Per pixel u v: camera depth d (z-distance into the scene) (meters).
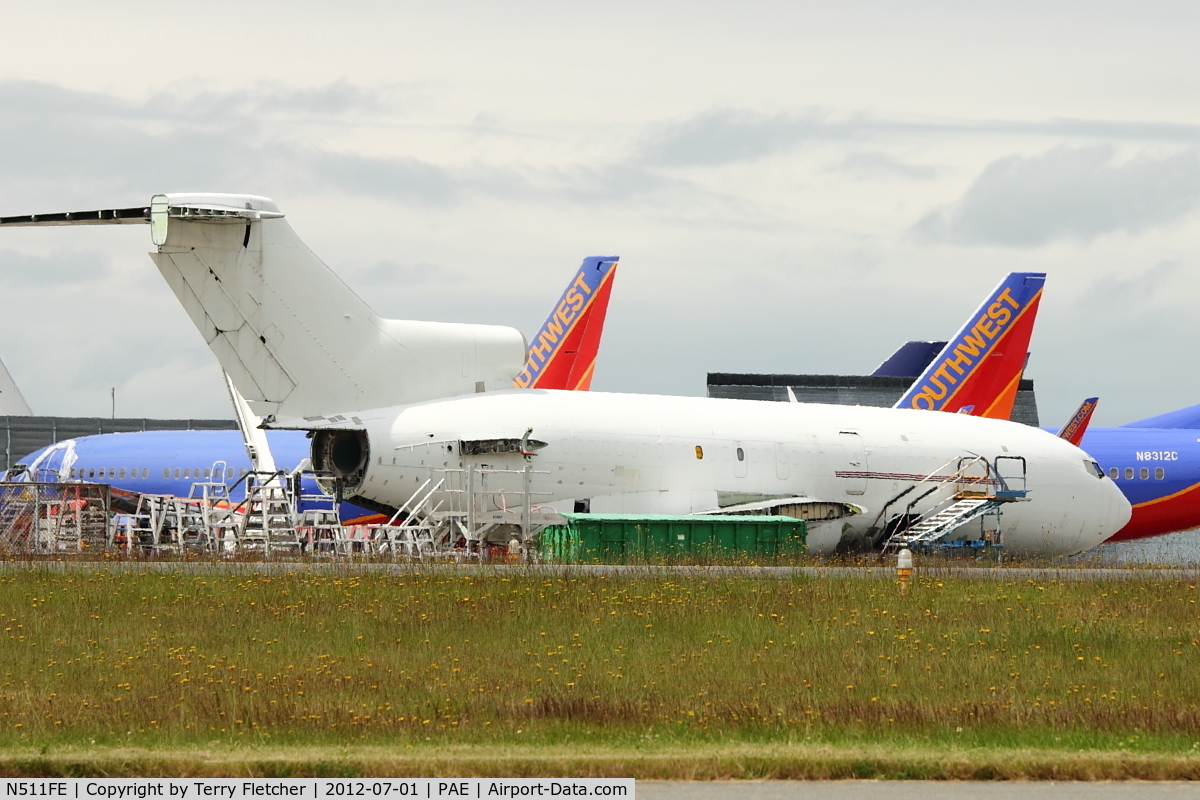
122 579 78.50
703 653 57.84
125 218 98.12
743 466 114.94
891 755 35.75
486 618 65.88
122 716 42.91
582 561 101.12
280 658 55.41
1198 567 114.12
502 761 34.62
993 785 34.03
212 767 34.44
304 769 34.25
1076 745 39.50
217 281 101.88
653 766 34.62
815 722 42.50
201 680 50.22
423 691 48.09
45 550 112.25
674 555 103.00
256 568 86.38
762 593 77.00
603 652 57.75
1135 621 70.81
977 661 57.06
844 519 120.81
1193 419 172.12
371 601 70.94
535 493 106.88
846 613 70.81
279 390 103.06
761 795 32.69
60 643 58.53
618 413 111.56
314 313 104.12
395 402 106.81
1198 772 34.78
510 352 112.62
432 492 102.31
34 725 41.19
